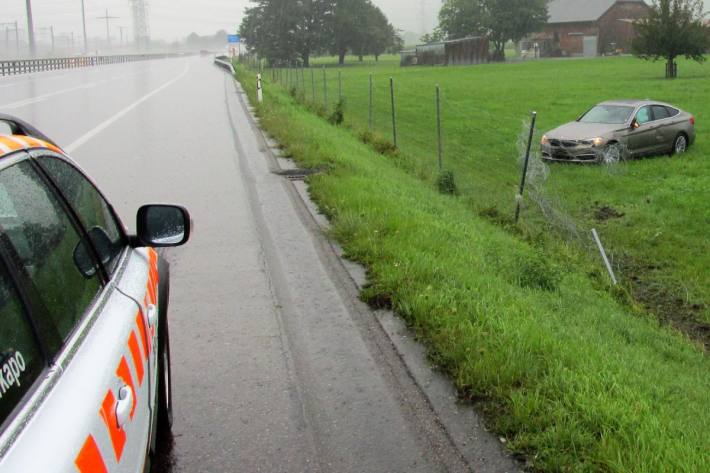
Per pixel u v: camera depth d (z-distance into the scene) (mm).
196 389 4793
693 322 9047
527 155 12328
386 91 43188
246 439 4176
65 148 15594
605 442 3746
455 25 101125
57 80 44094
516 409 4133
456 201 13453
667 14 43969
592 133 18453
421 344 5422
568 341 5285
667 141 19516
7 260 2002
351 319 5988
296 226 9070
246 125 20297
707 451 3723
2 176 2232
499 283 6777
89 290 2619
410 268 6672
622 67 62125
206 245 8266
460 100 37188
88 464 1943
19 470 1663
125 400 2404
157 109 24766
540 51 110188
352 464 3924
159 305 3873
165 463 3918
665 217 13828
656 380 5102
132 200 10562
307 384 4863
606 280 9758
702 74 47906
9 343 1871
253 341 5582
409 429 4250
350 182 10875
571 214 14281
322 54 111000
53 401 1947
